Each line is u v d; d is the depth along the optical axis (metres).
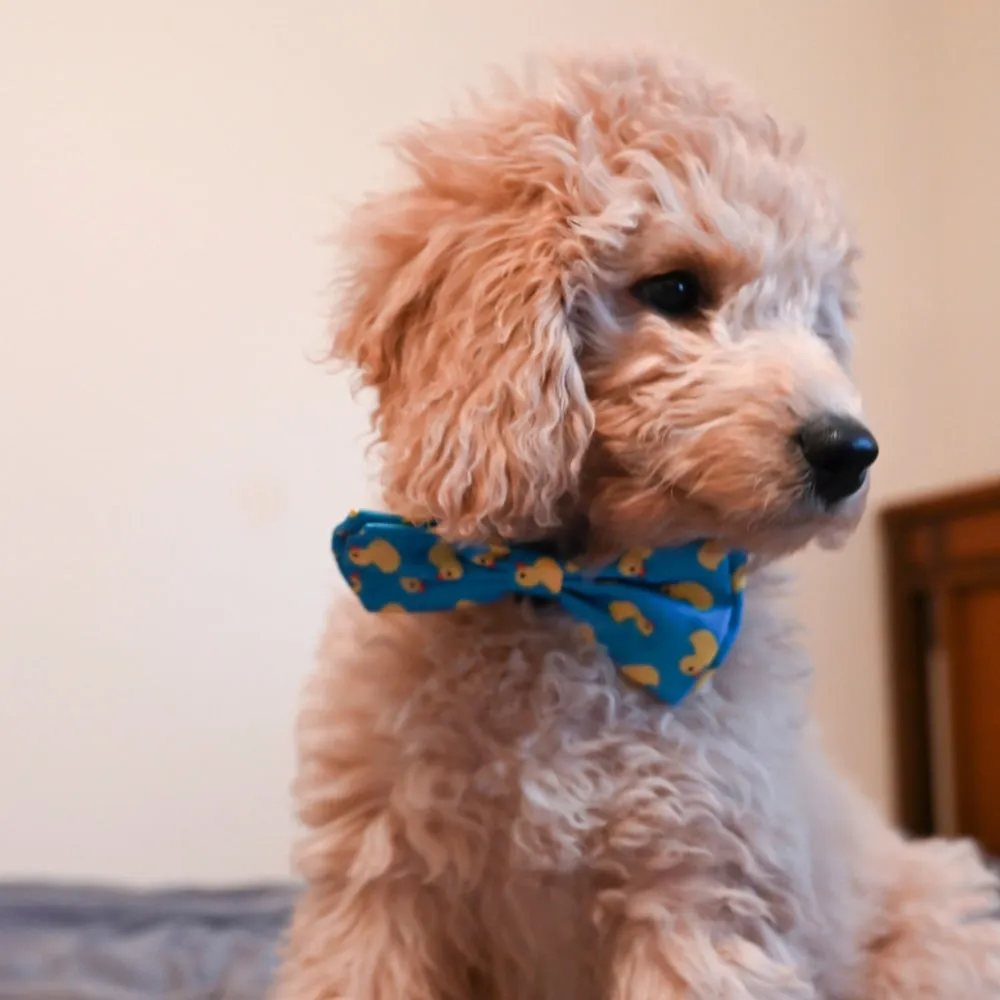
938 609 2.11
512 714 0.84
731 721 0.86
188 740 1.91
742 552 0.88
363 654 0.91
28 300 1.92
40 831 1.84
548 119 0.86
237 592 1.95
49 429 1.90
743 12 2.40
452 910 0.88
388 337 0.87
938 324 2.42
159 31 2.02
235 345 1.99
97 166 1.97
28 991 1.28
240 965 1.38
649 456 0.80
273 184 2.04
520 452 0.79
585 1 2.28
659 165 0.83
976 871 1.14
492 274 0.82
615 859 0.82
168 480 1.94
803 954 0.85
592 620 0.85
